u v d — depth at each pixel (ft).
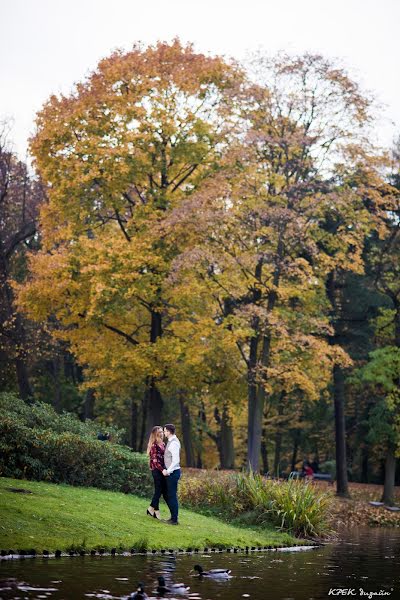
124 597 32.09
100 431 76.54
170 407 162.81
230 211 103.86
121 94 115.24
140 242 107.65
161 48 115.96
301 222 101.65
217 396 115.14
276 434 173.37
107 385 114.83
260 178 105.81
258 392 108.27
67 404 165.48
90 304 109.40
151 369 108.27
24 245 161.27
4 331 143.95
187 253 100.89
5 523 45.70
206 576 39.83
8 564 38.83
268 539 60.44
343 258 109.19
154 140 110.52
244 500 69.46
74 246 110.83
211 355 107.76
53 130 112.27
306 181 106.01
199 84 113.60
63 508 52.34
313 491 71.26
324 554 55.88
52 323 147.33
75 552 44.11
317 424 164.86
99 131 112.16
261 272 109.81
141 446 172.35
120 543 47.39
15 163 158.30
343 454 128.06
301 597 35.37
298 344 103.55
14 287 116.88
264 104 107.55
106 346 111.75
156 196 112.78
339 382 128.57
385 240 127.65
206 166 115.34
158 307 110.73
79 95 116.78
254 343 107.96
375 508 109.50
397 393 124.16
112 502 59.82
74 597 31.58
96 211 115.14
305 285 105.09
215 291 106.52
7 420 63.93
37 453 65.00
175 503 56.85
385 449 139.03
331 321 124.98
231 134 110.11
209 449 192.24
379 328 131.54
